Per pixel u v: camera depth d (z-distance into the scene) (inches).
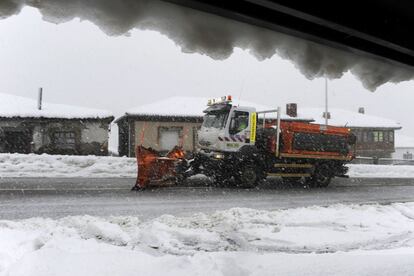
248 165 512.4
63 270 156.1
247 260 179.8
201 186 516.1
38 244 198.7
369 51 90.3
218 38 69.4
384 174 893.2
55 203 350.3
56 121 959.6
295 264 170.7
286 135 534.9
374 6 86.4
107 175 650.2
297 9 72.6
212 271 159.6
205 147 518.3
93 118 974.4
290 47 80.7
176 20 64.4
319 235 251.1
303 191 508.7
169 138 1040.8
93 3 56.4
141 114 1016.2
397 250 217.2
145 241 227.6
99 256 174.9
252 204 382.3
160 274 155.4
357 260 176.6
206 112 539.2
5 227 239.8
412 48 94.2
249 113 511.8
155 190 460.4
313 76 85.9
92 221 264.7
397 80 101.2
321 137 566.9
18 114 926.4
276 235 247.4
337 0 79.5
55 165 677.9
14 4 52.4
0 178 569.0
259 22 71.7
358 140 1587.1
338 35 84.8
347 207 356.8
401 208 361.1
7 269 156.4
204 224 273.1
